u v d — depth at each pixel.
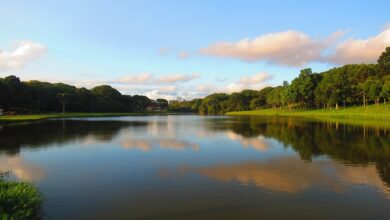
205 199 16.67
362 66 146.12
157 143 38.31
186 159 27.58
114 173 22.44
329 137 41.88
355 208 15.37
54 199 16.80
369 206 15.62
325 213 14.78
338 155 28.86
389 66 138.50
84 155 29.72
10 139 41.81
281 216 14.47
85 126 67.38
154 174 22.06
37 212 14.96
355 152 30.31
